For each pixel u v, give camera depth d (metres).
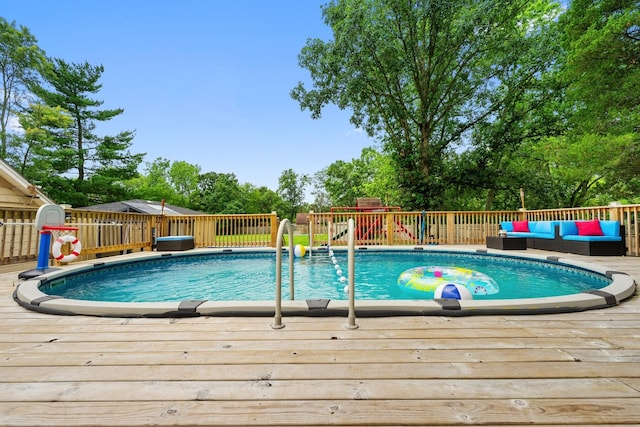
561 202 15.05
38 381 1.31
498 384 1.26
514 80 13.13
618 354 1.55
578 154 9.95
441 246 7.97
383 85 13.44
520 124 13.84
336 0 13.56
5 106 17.30
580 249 5.77
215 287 4.32
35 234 5.27
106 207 12.62
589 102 9.74
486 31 11.95
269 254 7.59
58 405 1.14
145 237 7.70
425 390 1.22
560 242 6.28
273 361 1.49
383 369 1.40
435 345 1.67
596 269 4.17
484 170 13.11
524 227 7.64
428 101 13.39
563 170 11.50
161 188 29.03
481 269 5.38
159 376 1.35
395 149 14.70
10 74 17.23
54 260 5.03
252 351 1.61
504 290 3.88
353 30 11.87
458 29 11.47
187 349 1.64
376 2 12.49
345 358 1.51
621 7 8.91
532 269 5.36
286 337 1.80
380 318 2.15
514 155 14.19
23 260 4.97
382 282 4.57
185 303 2.30
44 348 1.67
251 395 1.19
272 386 1.26
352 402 1.14
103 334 1.88
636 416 1.05
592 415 1.05
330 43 12.87
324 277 5.03
